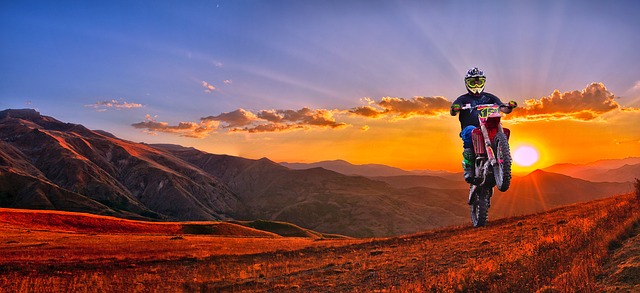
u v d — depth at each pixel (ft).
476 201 38.09
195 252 109.81
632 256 25.26
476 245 63.77
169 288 63.21
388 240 97.76
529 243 50.37
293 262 78.13
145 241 152.66
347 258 75.10
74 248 125.49
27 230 205.16
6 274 81.76
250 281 62.28
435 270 50.65
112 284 68.90
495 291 31.71
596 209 74.74
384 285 47.98
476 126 33.71
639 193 53.93
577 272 25.62
